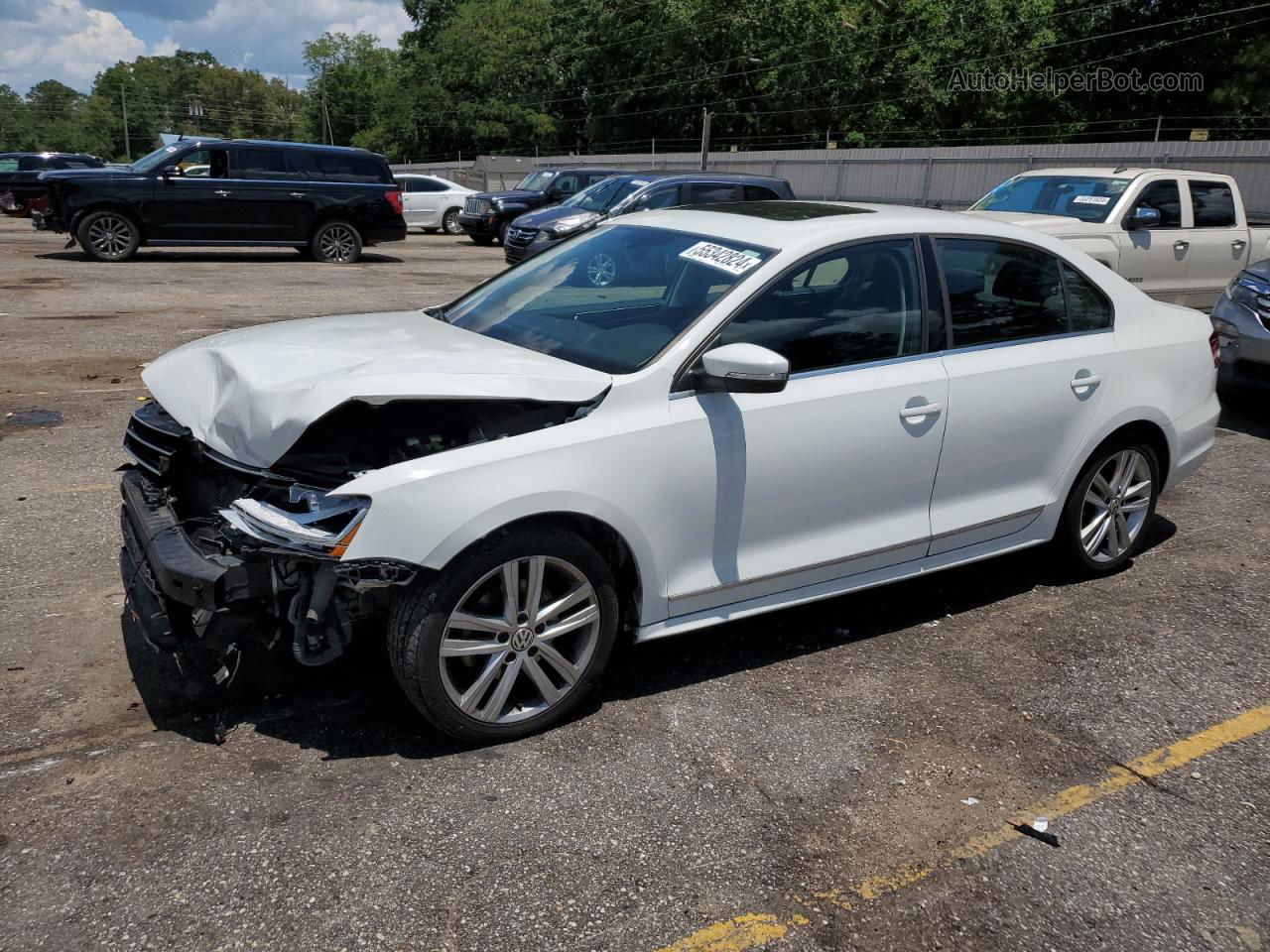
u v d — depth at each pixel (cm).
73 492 552
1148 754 348
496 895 266
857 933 260
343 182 1772
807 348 378
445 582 309
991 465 428
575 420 333
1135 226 1038
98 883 264
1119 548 495
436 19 7588
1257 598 480
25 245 1884
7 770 309
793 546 383
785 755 336
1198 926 269
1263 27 3847
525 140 6869
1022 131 4466
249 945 246
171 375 369
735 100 5366
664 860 283
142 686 360
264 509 305
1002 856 292
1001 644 425
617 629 360
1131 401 466
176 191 1641
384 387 311
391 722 345
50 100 15000
